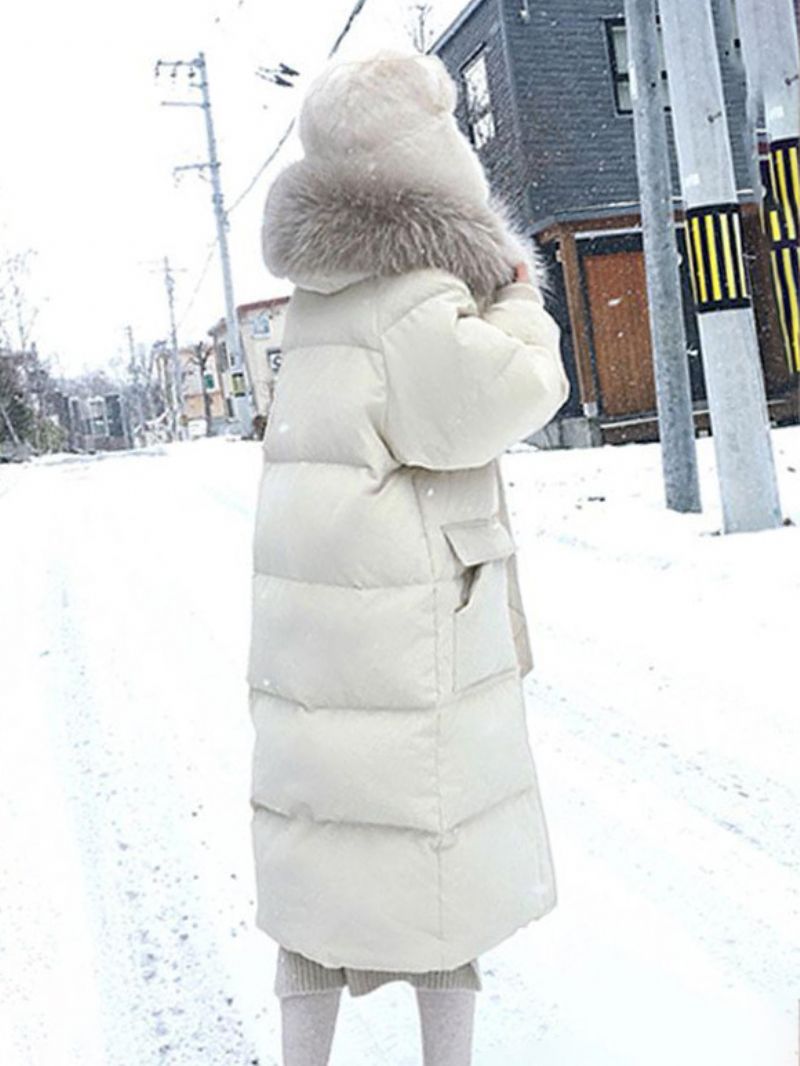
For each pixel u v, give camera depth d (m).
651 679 4.24
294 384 1.80
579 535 6.76
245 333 46.44
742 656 4.32
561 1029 2.21
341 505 1.68
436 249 1.66
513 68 15.72
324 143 1.68
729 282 6.12
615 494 8.33
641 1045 2.13
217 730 4.23
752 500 6.20
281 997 1.84
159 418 74.06
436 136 1.68
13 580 8.27
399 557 1.66
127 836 3.30
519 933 2.57
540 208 15.82
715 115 6.24
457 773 1.67
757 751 3.48
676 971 2.37
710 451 11.07
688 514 7.09
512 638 1.86
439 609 1.67
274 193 1.76
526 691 4.29
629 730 3.78
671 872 2.80
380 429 1.68
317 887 1.70
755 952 2.42
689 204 6.26
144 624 6.19
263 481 1.87
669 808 3.16
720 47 14.13
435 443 1.65
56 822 3.44
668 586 5.45
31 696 4.93
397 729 1.65
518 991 2.35
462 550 1.71
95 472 23.14
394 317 1.66
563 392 1.73
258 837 1.82
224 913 2.81
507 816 1.75
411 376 1.64
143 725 4.36
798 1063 1.99
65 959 2.63
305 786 1.71
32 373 47.44
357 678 1.67
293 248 1.71
